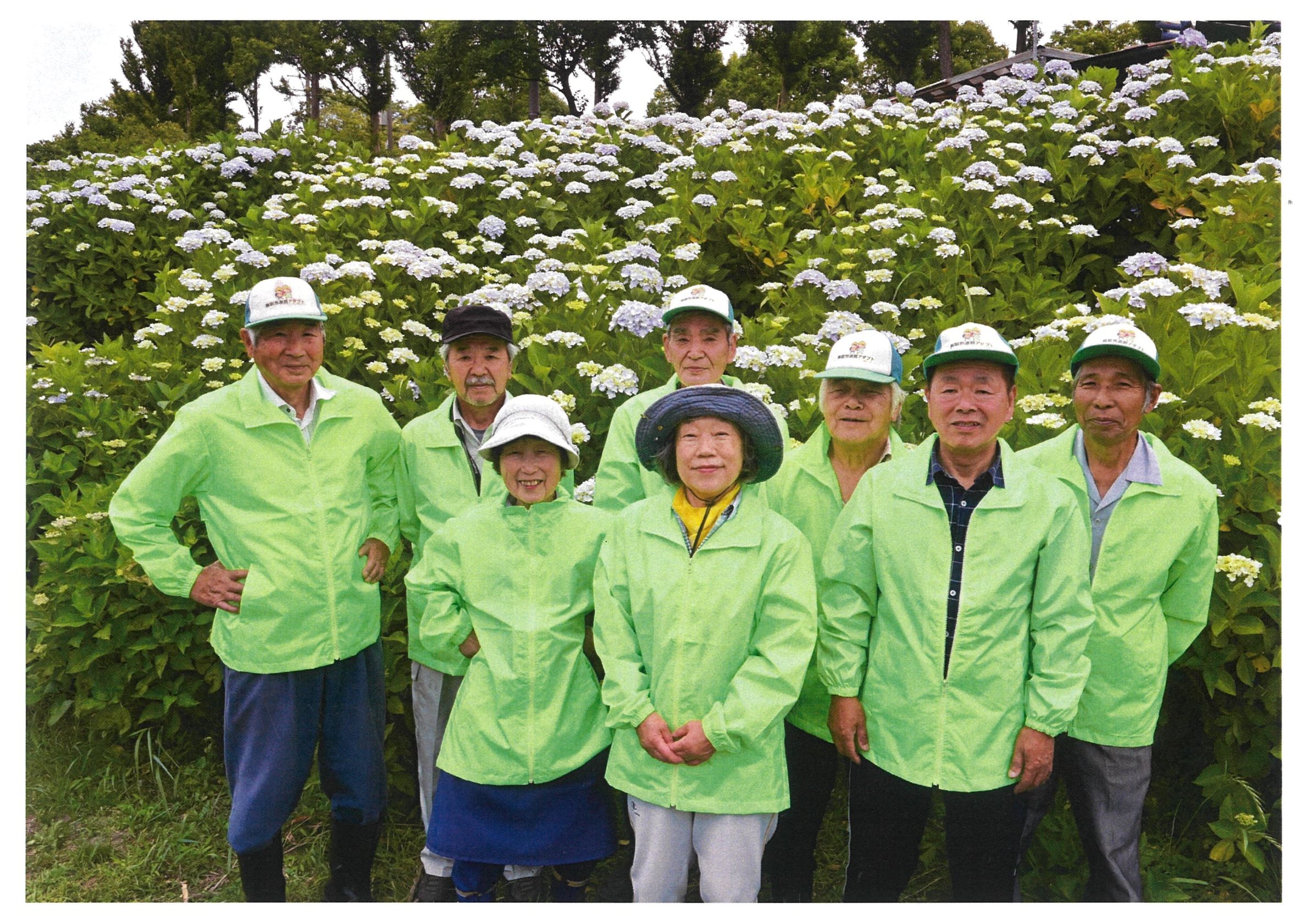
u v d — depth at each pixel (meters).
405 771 3.89
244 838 3.01
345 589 3.11
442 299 5.88
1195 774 3.62
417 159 8.19
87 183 8.49
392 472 3.42
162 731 4.13
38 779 4.05
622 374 4.08
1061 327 4.52
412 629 3.31
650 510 2.82
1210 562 2.86
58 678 4.14
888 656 2.75
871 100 14.12
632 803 2.79
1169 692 3.59
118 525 2.99
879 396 2.89
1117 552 2.84
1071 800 3.02
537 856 2.88
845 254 5.93
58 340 8.02
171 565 3.01
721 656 2.69
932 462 2.75
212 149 9.70
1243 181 6.35
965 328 2.68
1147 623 2.85
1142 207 7.02
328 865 3.61
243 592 3.00
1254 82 7.24
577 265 5.71
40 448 4.91
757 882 2.73
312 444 3.12
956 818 2.73
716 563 2.71
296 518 3.04
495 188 7.85
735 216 6.83
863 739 2.80
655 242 6.79
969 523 2.68
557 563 2.93
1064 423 3.60
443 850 2.92
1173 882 3.34
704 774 2.67
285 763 3.02
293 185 9.24
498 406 3.37
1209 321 4.00
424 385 4.60
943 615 2.67
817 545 3.06
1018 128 7.69
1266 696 3.36
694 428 2.71
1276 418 3.64
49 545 4.11
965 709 2.67
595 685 2.98
